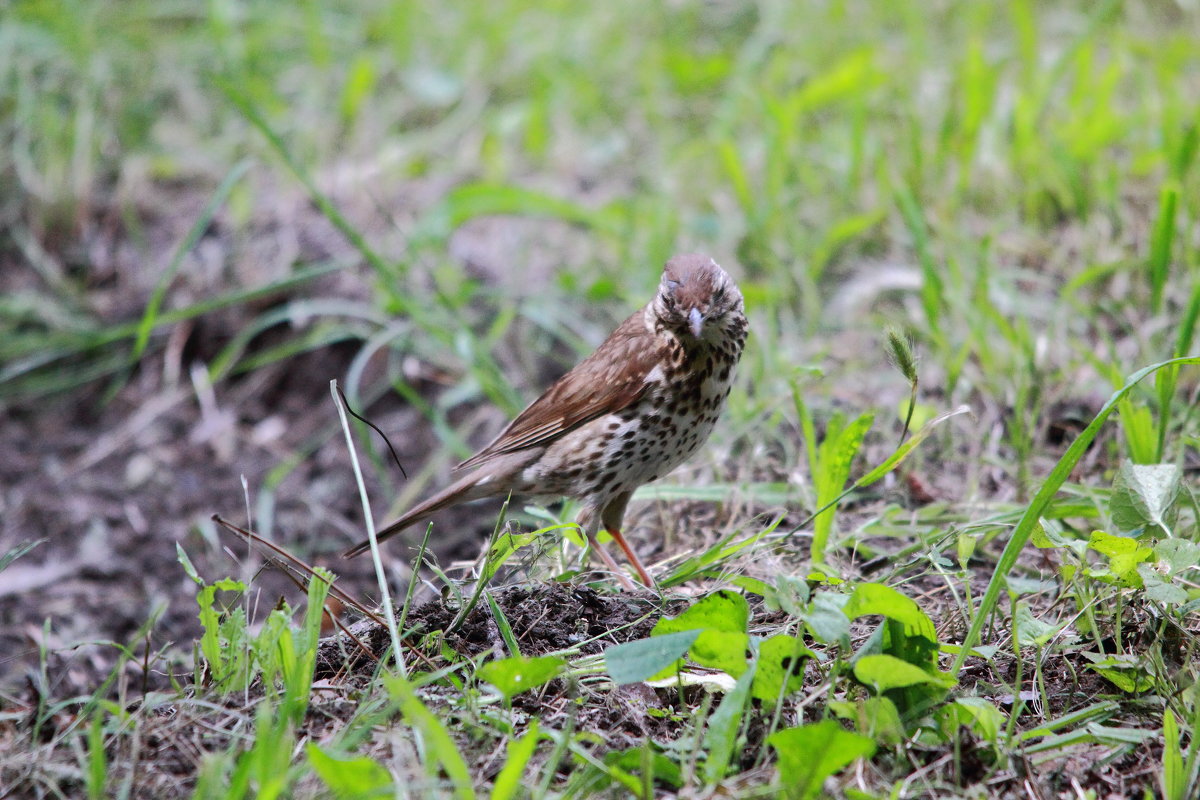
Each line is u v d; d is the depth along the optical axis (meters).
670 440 8.70
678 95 16.81
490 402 12.53
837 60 16.33
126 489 12.47
